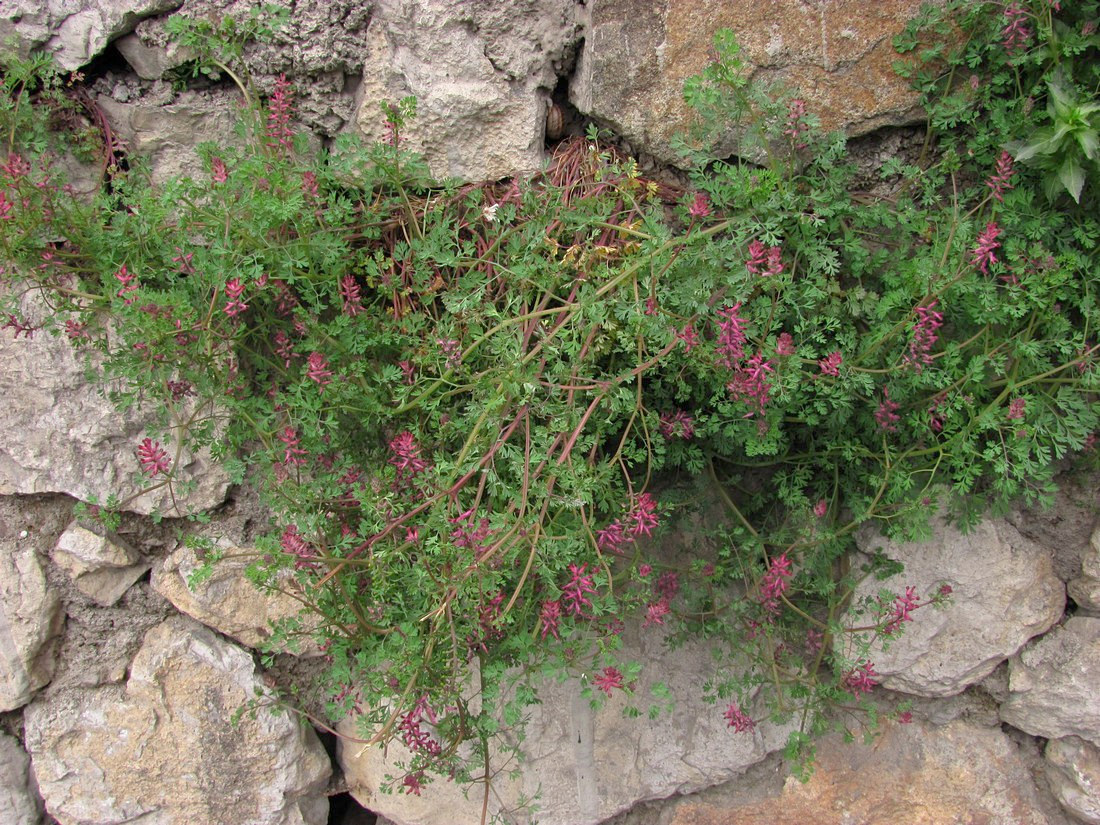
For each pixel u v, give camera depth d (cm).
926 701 74
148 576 69
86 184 62
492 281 61
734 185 59
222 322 56
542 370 57
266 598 69
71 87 61
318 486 60
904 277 59
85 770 70
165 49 61
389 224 62
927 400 60
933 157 64
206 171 59
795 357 56
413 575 56
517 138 65
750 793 76
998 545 69
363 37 62
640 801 77
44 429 64
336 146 65
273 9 59
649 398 63
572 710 72
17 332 57
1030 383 60
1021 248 58
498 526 53
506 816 73
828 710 73
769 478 69
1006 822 73
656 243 55
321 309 58
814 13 61
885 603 63
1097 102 58
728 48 56
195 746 70
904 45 60
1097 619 69
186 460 66
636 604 61
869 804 74
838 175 60
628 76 63
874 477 62
